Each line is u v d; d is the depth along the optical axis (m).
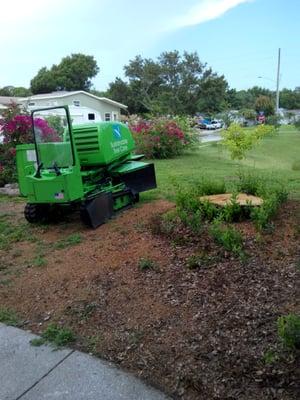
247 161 15.90
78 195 5.43
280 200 5.26
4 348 3.24
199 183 6.82
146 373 2.82
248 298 3.45
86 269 4.41
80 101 36.66
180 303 3.53
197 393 2.59
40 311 3.76
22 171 6.00
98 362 2.99
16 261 4.93
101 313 3.58
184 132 16.58
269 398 2.45
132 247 4.73
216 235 4.37
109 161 6.20
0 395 2.72
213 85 61.06
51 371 2.93
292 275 3.69
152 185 7.13
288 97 79.31
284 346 2.80
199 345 2.99
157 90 63.06
